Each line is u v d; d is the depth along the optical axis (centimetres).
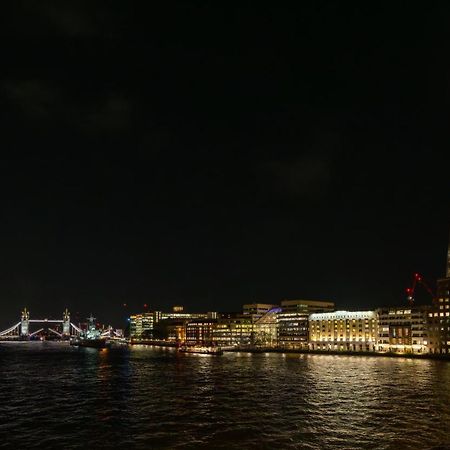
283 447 6738
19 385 13312
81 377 15362
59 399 10725
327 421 8150
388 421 8106
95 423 8244
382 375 14900
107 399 10650
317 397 10494
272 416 8588
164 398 10688
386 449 6612
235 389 11919
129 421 8369
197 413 8944
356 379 13812
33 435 7500
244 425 7944
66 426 8056
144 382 13762
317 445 6800
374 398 10275
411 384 12556
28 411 9338
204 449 6706
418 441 6950
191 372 16625
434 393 10925
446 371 16238
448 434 7294
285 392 11294
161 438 7256
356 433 7375
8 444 7031
